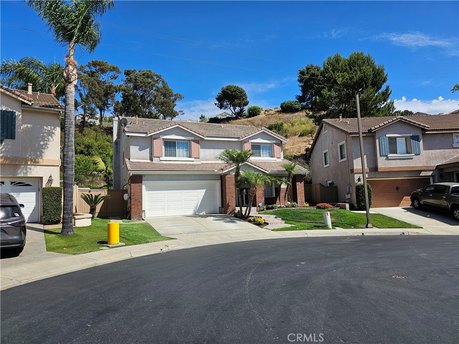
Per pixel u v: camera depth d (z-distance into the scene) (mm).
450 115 30859
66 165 15242
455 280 7895
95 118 58156
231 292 7086
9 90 17312
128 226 18453
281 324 5285
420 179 26578
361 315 5641
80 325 5430
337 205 26422
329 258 10680
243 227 19344
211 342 4688
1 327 5422
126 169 24094
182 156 25391
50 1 15461
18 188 18219
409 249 12234
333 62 42938
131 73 59469
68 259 11164
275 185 27203
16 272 9523
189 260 10844
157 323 5418
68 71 15602
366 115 39656
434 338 4742
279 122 60125
